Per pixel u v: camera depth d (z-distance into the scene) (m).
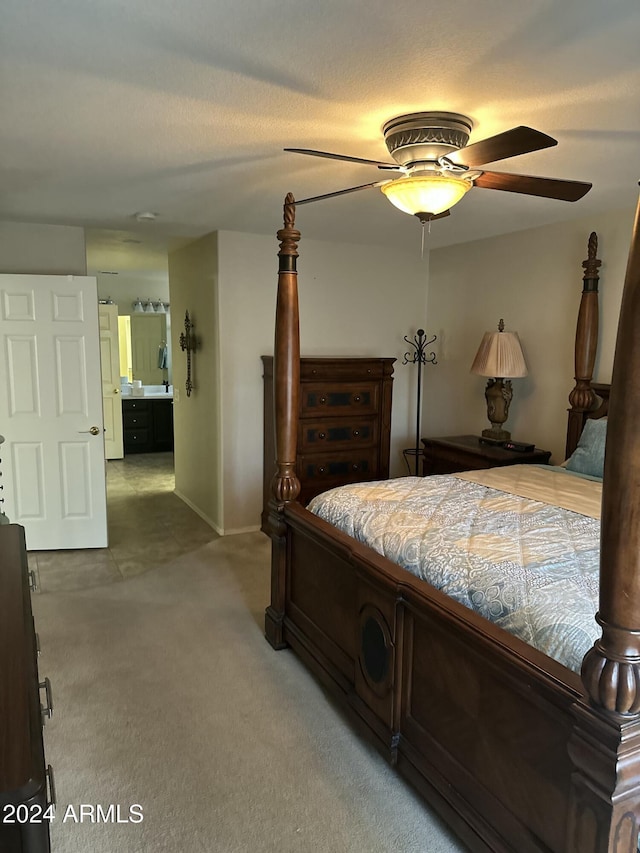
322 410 4.52
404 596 1.96
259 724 2.41
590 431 3.53
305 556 2.78
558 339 4.06
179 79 1.84
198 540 4.63
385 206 3.52
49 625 3.22
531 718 1.52
